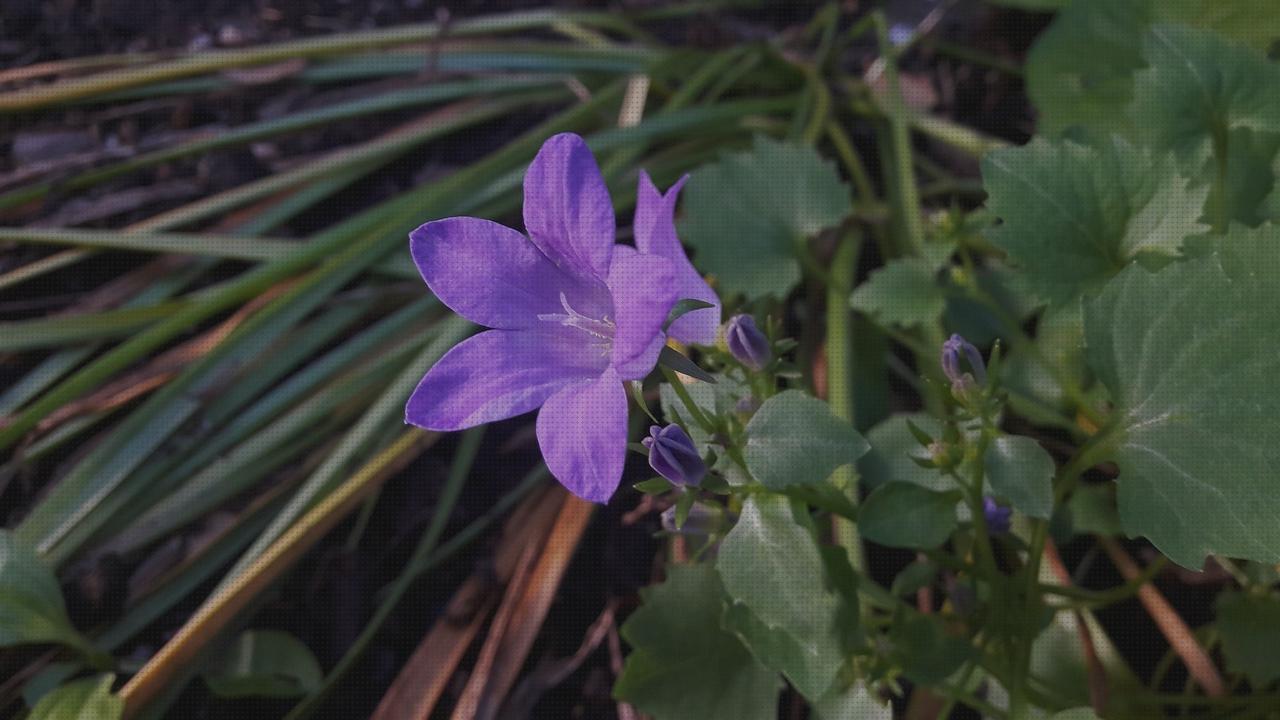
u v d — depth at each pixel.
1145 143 0.10
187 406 0.13
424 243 0.07
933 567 0.09
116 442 0.12
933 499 0.08
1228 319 0.08
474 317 0.07
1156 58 0.10
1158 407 0.08
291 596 0.12
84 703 0.10
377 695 0.12
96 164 0.15
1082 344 0.08
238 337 0.13
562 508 0.13
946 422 0.08
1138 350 0.08
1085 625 0.10
